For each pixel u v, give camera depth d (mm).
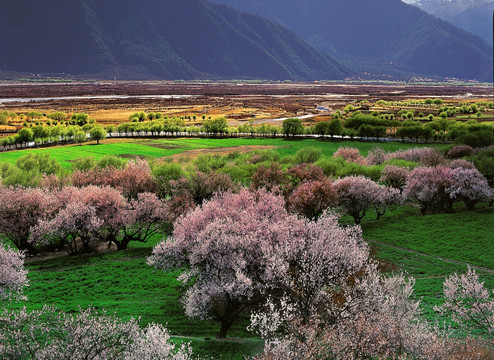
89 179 84250
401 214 87438
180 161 133250
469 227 73125
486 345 33031
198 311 39188
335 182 80688
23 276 45094
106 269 57719
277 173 86312
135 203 69750
